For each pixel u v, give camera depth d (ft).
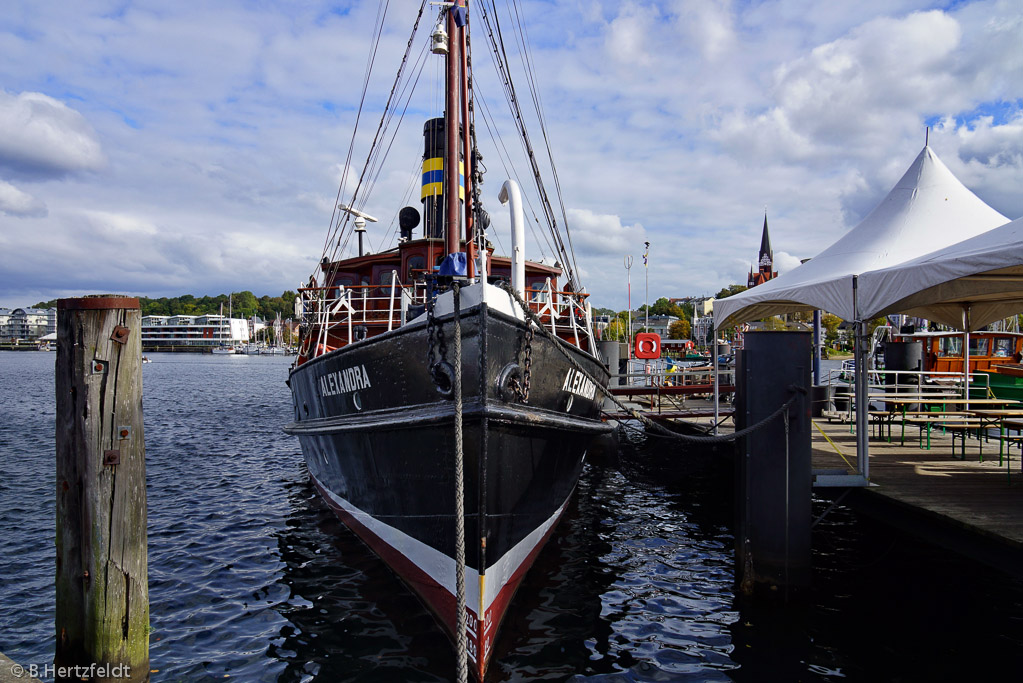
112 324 16.93
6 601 24.59
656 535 32.81
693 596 24.29
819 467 32.65
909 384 49.83
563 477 25.55
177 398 131.54
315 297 38.04
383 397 23.34
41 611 23.67
